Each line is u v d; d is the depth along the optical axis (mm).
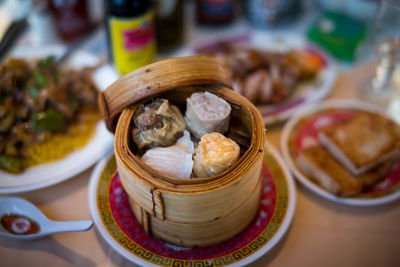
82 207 382
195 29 663
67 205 383
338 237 365
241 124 346
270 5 621
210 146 297
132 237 336
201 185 271
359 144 406
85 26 620
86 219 371
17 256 339
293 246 356
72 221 338
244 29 663
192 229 308
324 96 519
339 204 392
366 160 389
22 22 551
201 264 314
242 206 312
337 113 480
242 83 513
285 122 487
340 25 620
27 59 535
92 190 367
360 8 605
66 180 406
